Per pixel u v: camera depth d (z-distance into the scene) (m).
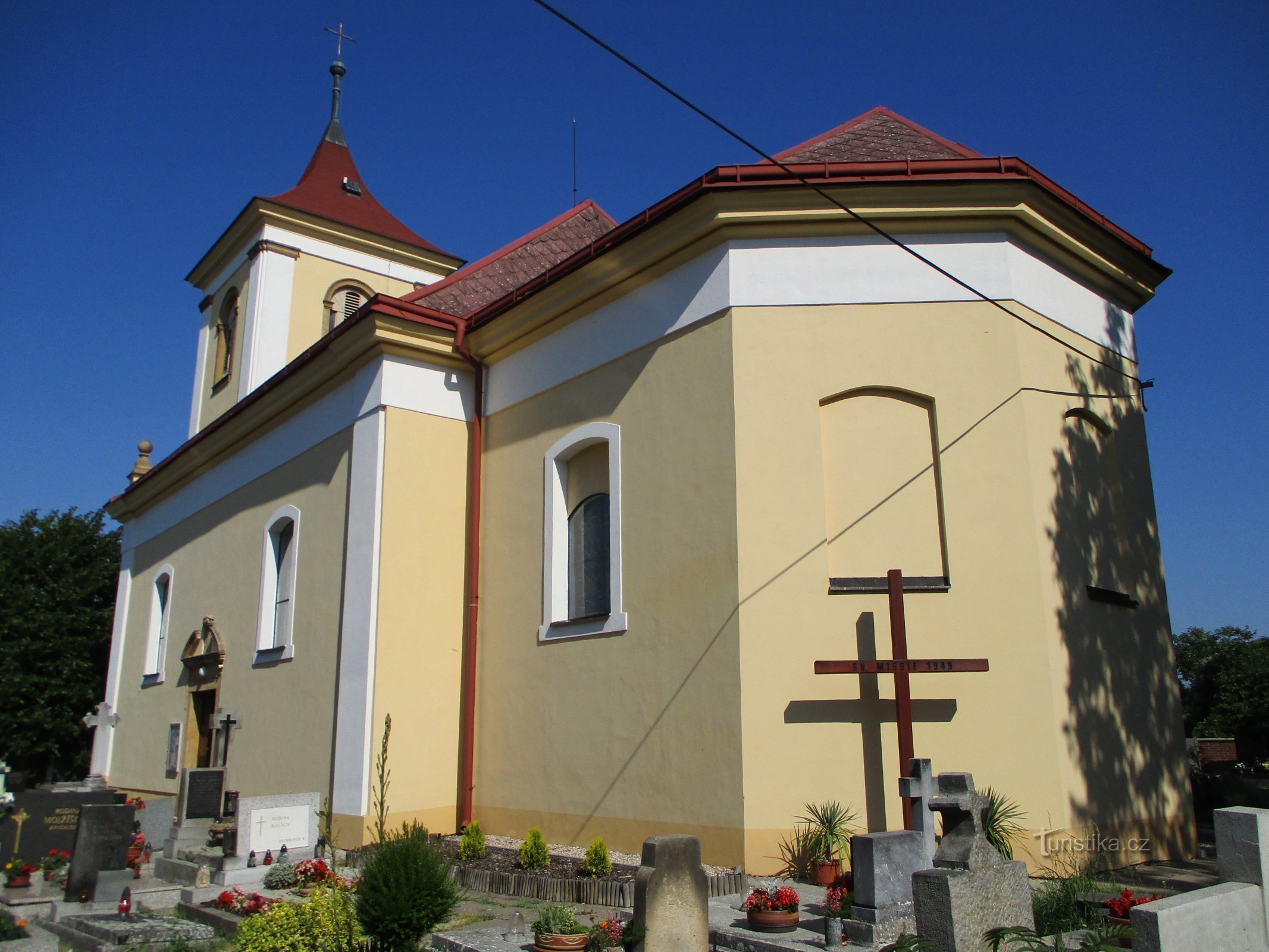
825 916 7.11
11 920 9.06
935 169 10.61
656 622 10.91
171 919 9.47
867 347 10.60
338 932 7.12
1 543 29.72
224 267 25.06
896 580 9.74
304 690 14.62
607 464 12.52
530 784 12.25
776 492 10.27
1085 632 10.50
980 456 10.34
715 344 10.88
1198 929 5.64
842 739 9.64
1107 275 12.17
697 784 10.02
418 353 14.25
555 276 12.73
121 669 23.66
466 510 14.27
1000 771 9.54
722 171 10.71
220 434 18.94
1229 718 30.61
